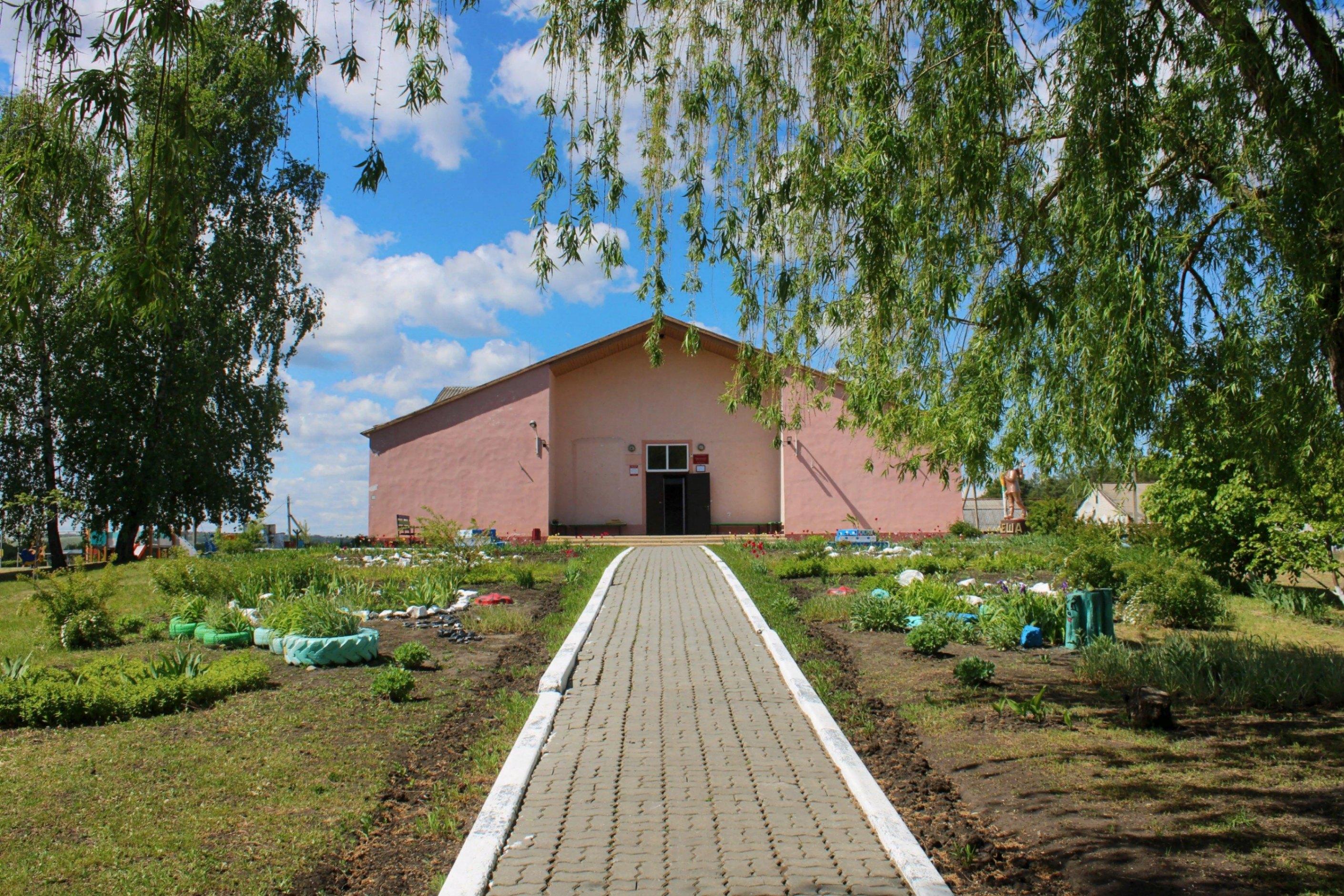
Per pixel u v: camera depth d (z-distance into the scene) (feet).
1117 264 16.37
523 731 19.70
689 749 18.93
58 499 38.01
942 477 21.25
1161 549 44.14
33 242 14.34
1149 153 18.38
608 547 79.77
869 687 25.11
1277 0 17.60
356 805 15.64
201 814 15.07
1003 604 33.81
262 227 92.17
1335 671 23.44
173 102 14.20
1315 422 17.54
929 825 15.03
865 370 22.86
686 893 12.17
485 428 93.09
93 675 23.02
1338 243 16.69
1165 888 12.42
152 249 13.91
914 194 19.17
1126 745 19.16
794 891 12.26
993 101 18.33
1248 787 16.40
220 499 92.27
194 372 85.71
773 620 35.35
